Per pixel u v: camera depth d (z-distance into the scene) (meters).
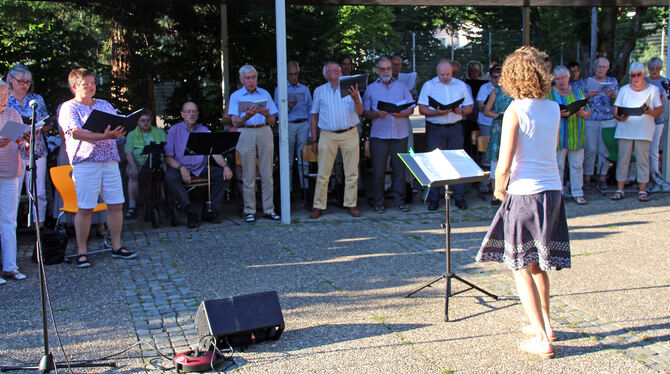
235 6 10.61
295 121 8.75
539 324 3.90
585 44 16.03
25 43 9.52
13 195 5.54
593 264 5.79
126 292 5.19
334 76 7.72
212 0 9.41
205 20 10.63
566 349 3.99
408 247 6.53
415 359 3.87
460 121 8.24
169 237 7.04
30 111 6.44
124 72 10.45
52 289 5.27
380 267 5.83
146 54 10.55
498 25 21.84
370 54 12.59
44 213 6.82
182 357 3.79
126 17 10.23
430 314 4.62
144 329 4.41
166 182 7.50
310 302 4.91
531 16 20.45
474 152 9.55
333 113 7.70
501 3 9.95
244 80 7.61
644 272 5.52
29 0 9.41
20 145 5.80
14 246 5.57
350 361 3.86
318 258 6.16
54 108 9.51
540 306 3.91
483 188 9.12
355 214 8.02
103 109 5.96
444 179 4.45
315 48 10.95
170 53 10.79
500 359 3.86
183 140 7.75
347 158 7.89
